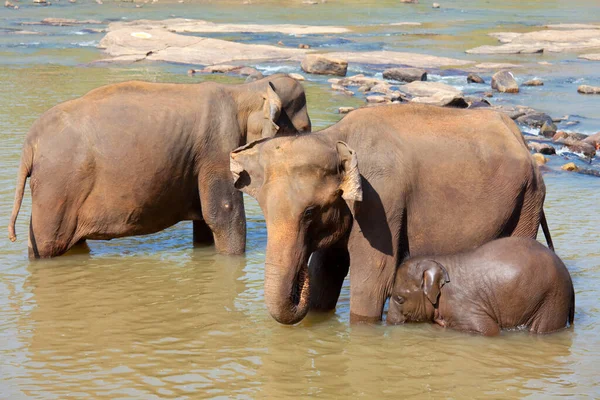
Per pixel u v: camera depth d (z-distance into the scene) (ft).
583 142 55.62
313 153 24.66
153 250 36.40
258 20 144.36
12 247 35.42
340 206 25.59
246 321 28.81
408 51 107.65
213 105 34.83
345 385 24.12
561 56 105.81
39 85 75.72
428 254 28.32
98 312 29.37
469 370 25.02
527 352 26.03
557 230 38.01
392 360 25.71
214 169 34.71
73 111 33.55
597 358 25.67
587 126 63.10
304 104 38.09
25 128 55.72
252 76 81.61
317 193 24.58
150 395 23.26
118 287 31.81
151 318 28.96
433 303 27.25
